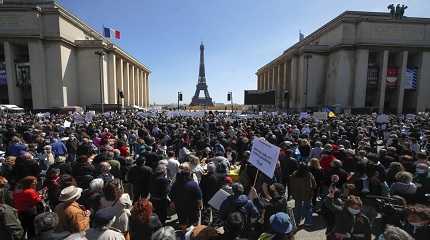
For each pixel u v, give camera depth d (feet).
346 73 200.23
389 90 209.67
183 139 44.14
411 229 15.69
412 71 199.52
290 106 260.83
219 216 18.80
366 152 30.53
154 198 21.95
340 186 26.09
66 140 40.86
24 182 19.51
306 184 24.82
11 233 15.10
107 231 13.05
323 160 29.96
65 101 193.88
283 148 32.01
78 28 221.66
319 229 24.86
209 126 66.49
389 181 25.07
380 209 20.79
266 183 24.40
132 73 299.38
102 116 104.99
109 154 27.20
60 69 188.96
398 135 49.60
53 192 20.80
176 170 27.81
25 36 178.60
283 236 13.10
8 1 204.44
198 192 20.79
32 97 183.73
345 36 199.21
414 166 27.30
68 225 13.55
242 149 39.11
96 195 17.46
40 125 61.05
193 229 14.88
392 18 196.24
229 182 23.61
